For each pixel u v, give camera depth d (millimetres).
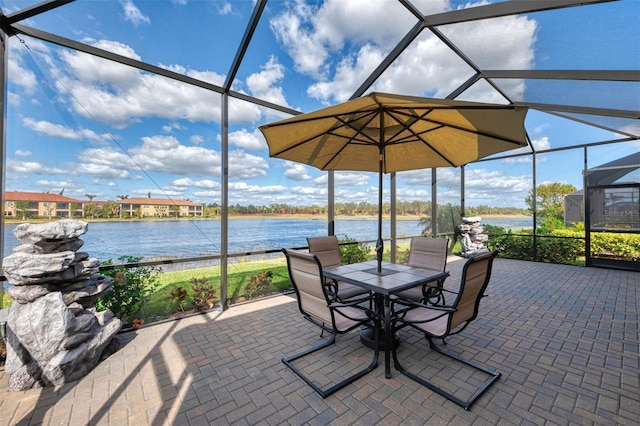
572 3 2781
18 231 2611
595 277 6340
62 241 2766
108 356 2934
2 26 2875
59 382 2455
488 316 4000
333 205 5844
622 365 2725
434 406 2170
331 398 2271
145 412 2123
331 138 3645
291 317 4031
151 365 2771
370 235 6719
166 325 3754
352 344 3217
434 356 2922
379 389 2383
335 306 2535
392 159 4285
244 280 5059
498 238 9102
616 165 7152
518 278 6262
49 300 2551
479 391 2297
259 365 2768
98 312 3070
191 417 2072
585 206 7590
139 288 3781
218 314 4156
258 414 2098
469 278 2326
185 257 4168
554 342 3205
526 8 3098
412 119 3186
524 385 2418
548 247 8164
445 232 9016
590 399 2236
